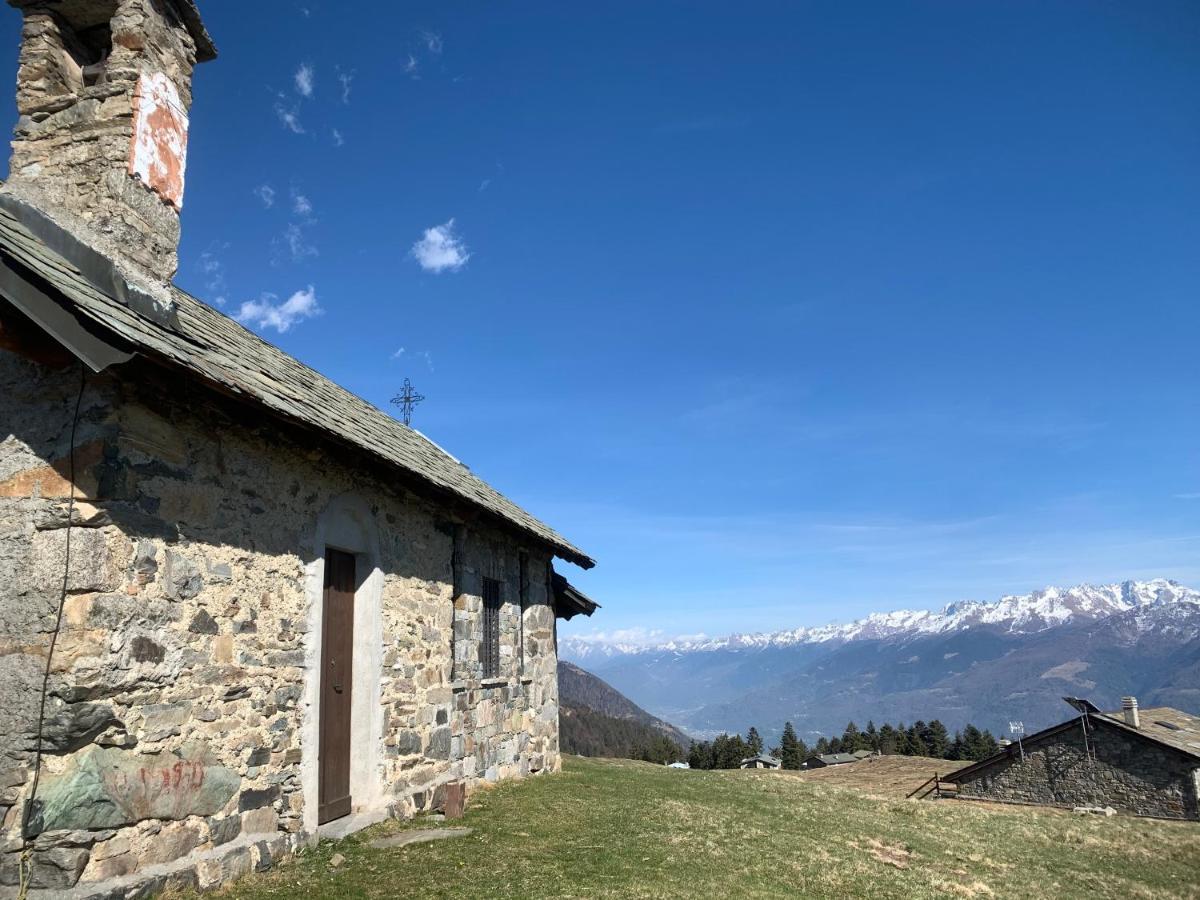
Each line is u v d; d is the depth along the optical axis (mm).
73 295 4965
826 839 11461
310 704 7211
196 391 5891
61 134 6656
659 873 7684
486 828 8648
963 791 38031
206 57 7742
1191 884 13062
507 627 12617
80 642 4945
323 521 7738
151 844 5355
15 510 5137
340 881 6258
